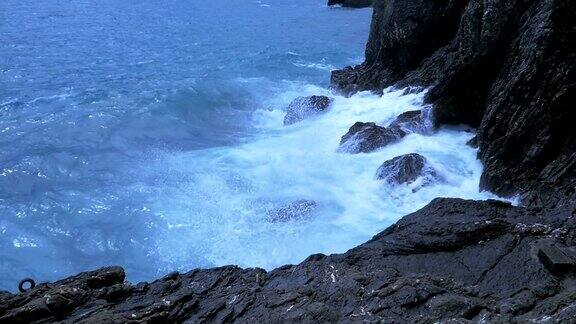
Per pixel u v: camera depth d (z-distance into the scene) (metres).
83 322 7.25
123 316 7.50
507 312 7.10
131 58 29.75
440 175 14.20
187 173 16.14
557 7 12.54
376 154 15.93
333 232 12.85
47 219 13.92
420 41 19.97
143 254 12.73
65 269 12.36
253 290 8.48
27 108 20.97
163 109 20.80
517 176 12.91
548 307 7.05
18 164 16.36
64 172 16.17
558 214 9.81
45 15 40.44
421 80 19.20
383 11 22.70
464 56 15.98
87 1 46.97
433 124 16.84
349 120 18.95
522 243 8.75
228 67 27.86
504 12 14.70
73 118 19.80
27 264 12.44
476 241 9.02
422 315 7.20
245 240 12.91
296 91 23.92
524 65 13.25
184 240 13.09
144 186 15.41
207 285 8.84
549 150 12.52
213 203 14.45
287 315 7.54
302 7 49.28
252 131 19.70
